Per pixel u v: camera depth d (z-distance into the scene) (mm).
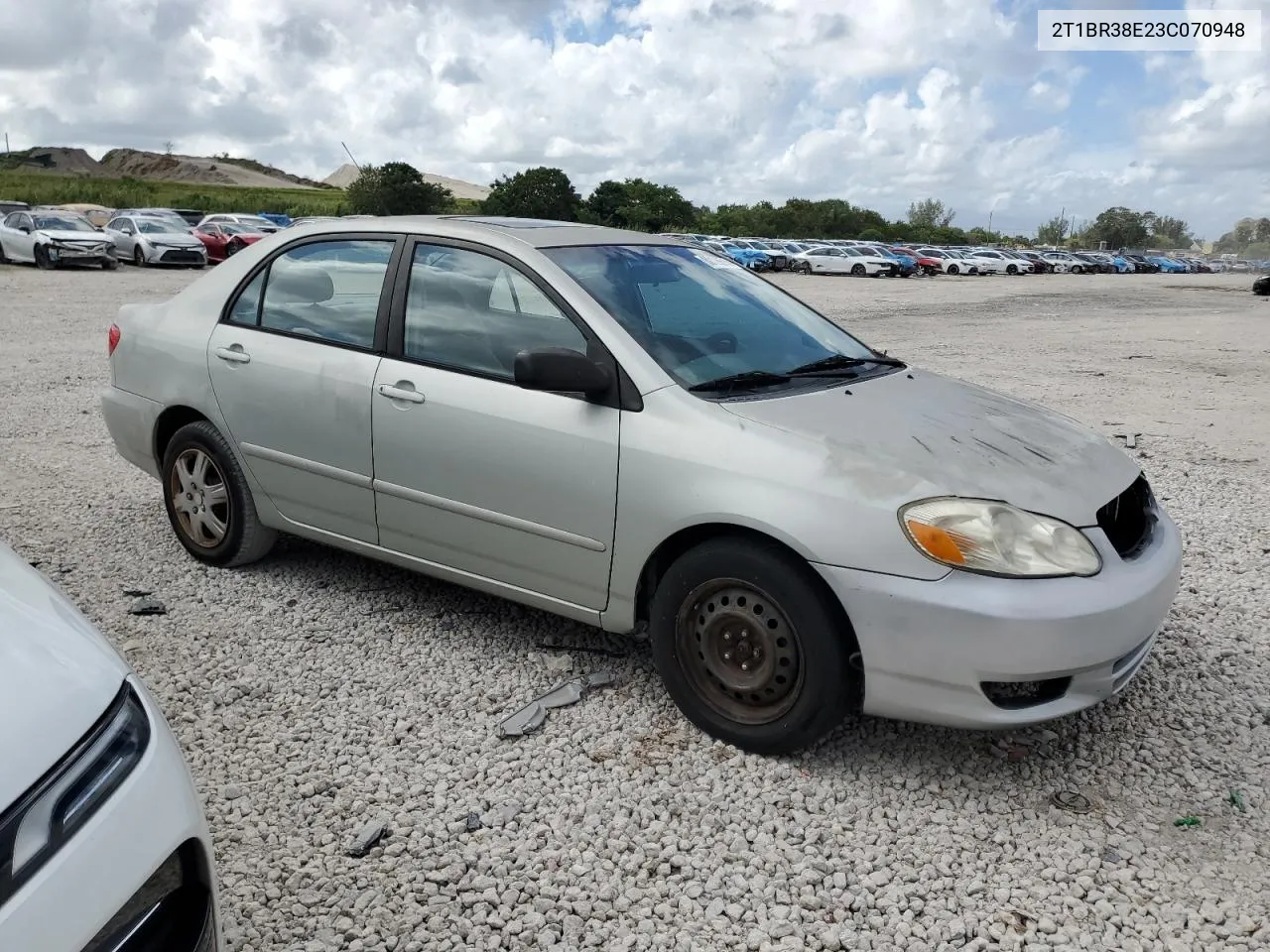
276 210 79375
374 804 3080
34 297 18781
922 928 2602
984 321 20938
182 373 4672
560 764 3299
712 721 3400
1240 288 40406
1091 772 3307
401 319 4023
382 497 4062
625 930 2584
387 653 4043
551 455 3545
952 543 2951
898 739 3480
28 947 1521
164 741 1937
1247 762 3375
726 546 3240
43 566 4848
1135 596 3062
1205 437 8570
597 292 3688
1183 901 2703
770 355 3877
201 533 4848
